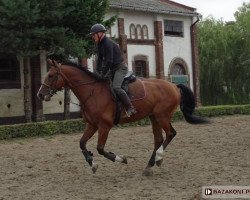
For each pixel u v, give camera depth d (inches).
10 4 761.0
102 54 422.3
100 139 415.2
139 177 426.9
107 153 419.8
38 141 746.2
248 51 1539.1
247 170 435.8
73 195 369.4
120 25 1183.6
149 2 1328.7
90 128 425.7
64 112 975.6
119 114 424.2
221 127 887.7
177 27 1342.3
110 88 420.5
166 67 1301.7
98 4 901.2
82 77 422.9
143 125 965.2
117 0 1219.9
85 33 892.0
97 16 900.0
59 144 704.4
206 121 485.1
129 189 381.4
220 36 1550.2
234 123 973.2
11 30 786.2
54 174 458.0
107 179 424.5
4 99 967.6
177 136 743.1
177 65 1344.7
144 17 1251.8
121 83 420.8
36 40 820.0
